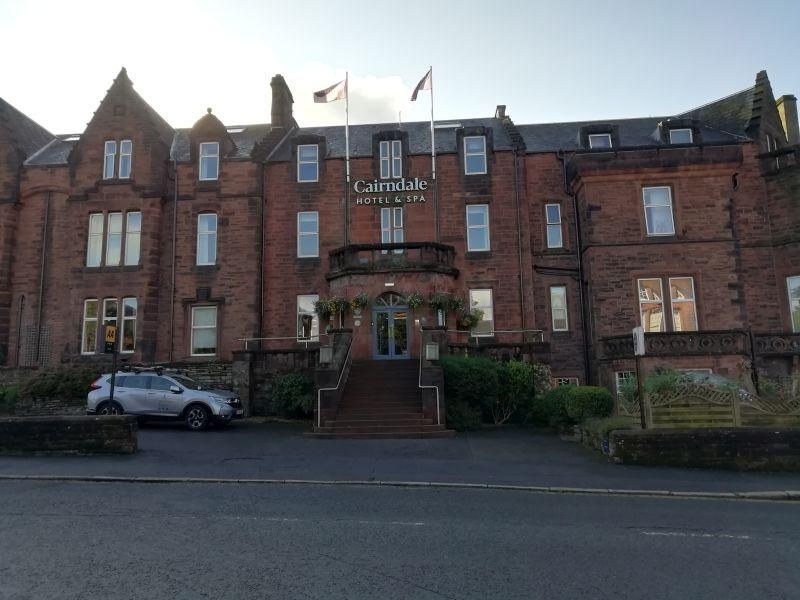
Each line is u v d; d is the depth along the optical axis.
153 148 25.91
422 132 28.89
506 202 25.78
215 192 26.02
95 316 24.89
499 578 5.67
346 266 23.17
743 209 24.09
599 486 10.48
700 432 12.23
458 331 23.03
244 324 25.12
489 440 15.48
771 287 23.47
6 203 26.03
